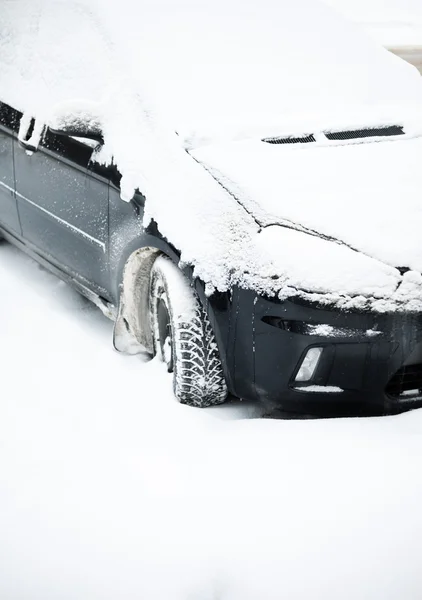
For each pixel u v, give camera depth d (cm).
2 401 354
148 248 372
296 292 310
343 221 330
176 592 239
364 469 288
